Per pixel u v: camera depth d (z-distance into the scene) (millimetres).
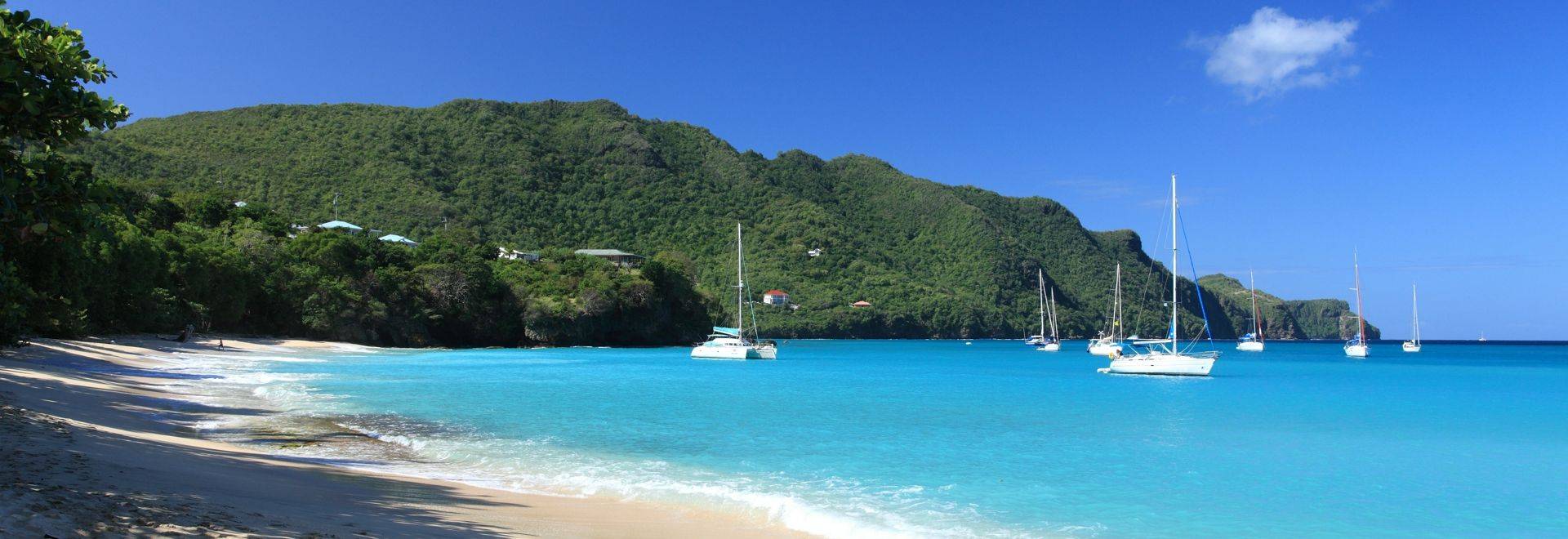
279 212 173375
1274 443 24922
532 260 159250
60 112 9391
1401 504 16422
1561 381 62031
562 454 20969
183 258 78812
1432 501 16750
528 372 59000
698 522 13375
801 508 14734
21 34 8891
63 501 9086
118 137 193250
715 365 76812
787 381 53531
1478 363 106000
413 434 24031
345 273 103562
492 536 11062
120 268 66125
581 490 15953
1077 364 87938
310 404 31156
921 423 29328
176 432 21000
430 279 112500
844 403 37438
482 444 22203
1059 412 33719
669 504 14789
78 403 23531
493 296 120312
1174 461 21359
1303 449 23594
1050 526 14258
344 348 87812
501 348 115562
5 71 8547
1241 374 72812
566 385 46156
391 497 13766
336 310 96938
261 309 92812
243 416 26203
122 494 10344
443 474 17297
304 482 14484
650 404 35250
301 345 85625
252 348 75500
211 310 83125
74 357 42719
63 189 9539
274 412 28109
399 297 107625
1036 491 17250
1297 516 15297
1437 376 69625
